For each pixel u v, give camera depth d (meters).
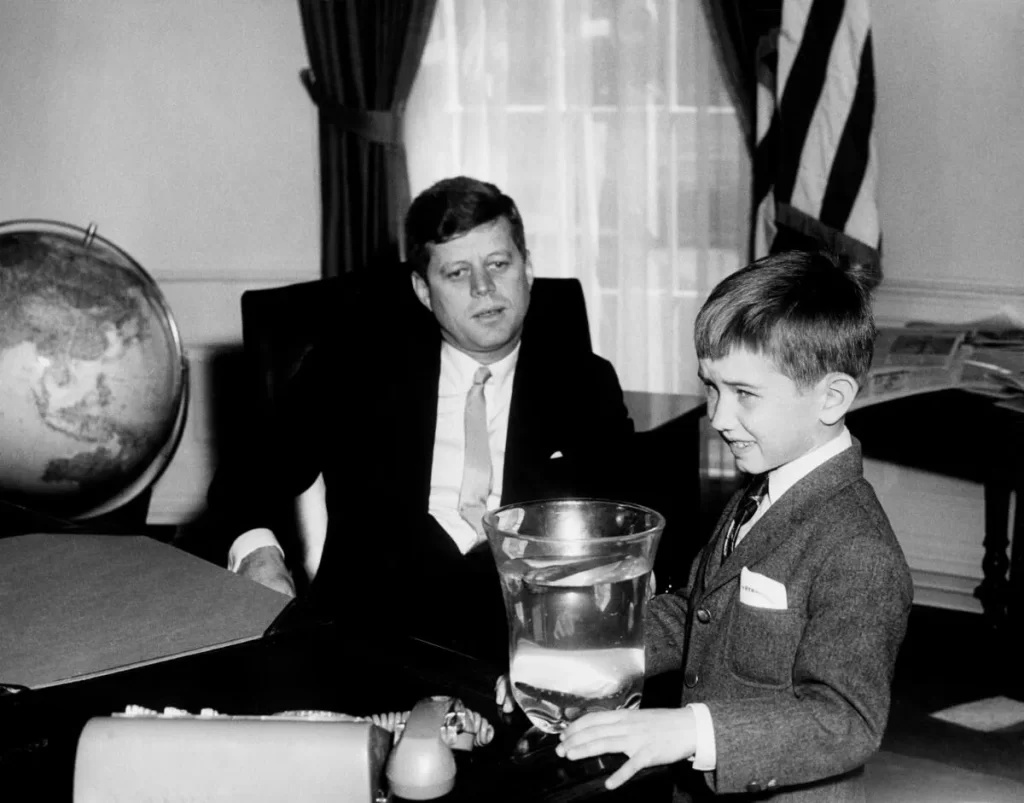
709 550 1.37
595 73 4.01
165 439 2.54
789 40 3.52
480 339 2.07
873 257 3.49
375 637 1.33
